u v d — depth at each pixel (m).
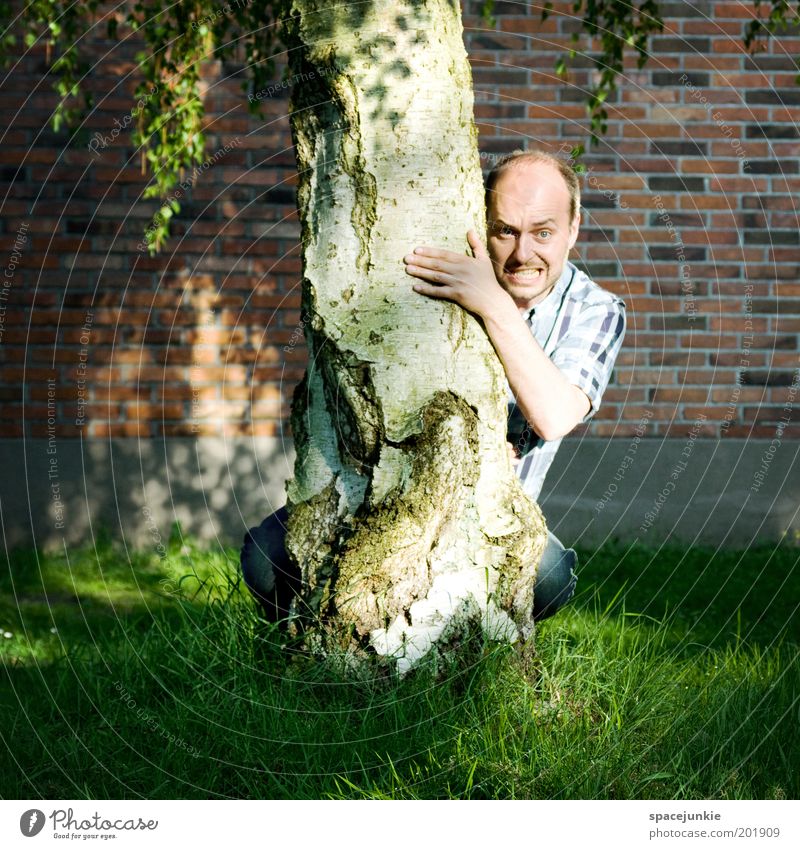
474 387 2.37
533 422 2.44
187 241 5.43
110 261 5.41
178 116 3.87
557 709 2.33
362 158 2.36
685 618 3.85
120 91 5.36
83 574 4.75
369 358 2.31
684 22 5.39
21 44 5.28
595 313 2.76
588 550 5.20
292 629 2.42
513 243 2.72
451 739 2.19
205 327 5.46
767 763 2.28
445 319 2.34
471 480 2.34
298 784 2.13
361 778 2.14
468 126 2.46
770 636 3.53
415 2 2.39
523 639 2.45
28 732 2.34
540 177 2.72
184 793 2.14
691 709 2.41
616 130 5.40
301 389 2.48
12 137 5.34
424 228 2.36
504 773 2.14
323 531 2.39
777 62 5.41
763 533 5.44
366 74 2.36
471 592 2.33
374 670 2.27
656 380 5.48
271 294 5.48
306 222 2.43
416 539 2.26
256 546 2.56
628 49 5.39
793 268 5.47
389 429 2.30
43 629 3.70
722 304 5.47
